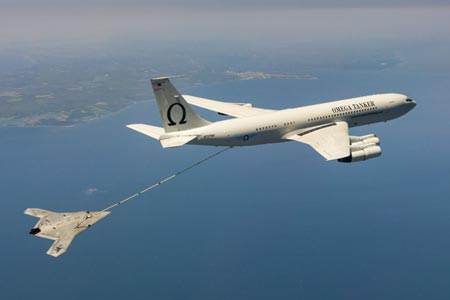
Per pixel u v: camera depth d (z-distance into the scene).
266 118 84.44
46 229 62.53
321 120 87.31
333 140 79.88
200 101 110.75
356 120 90.94
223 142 82.62
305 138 83.12
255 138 84.00
